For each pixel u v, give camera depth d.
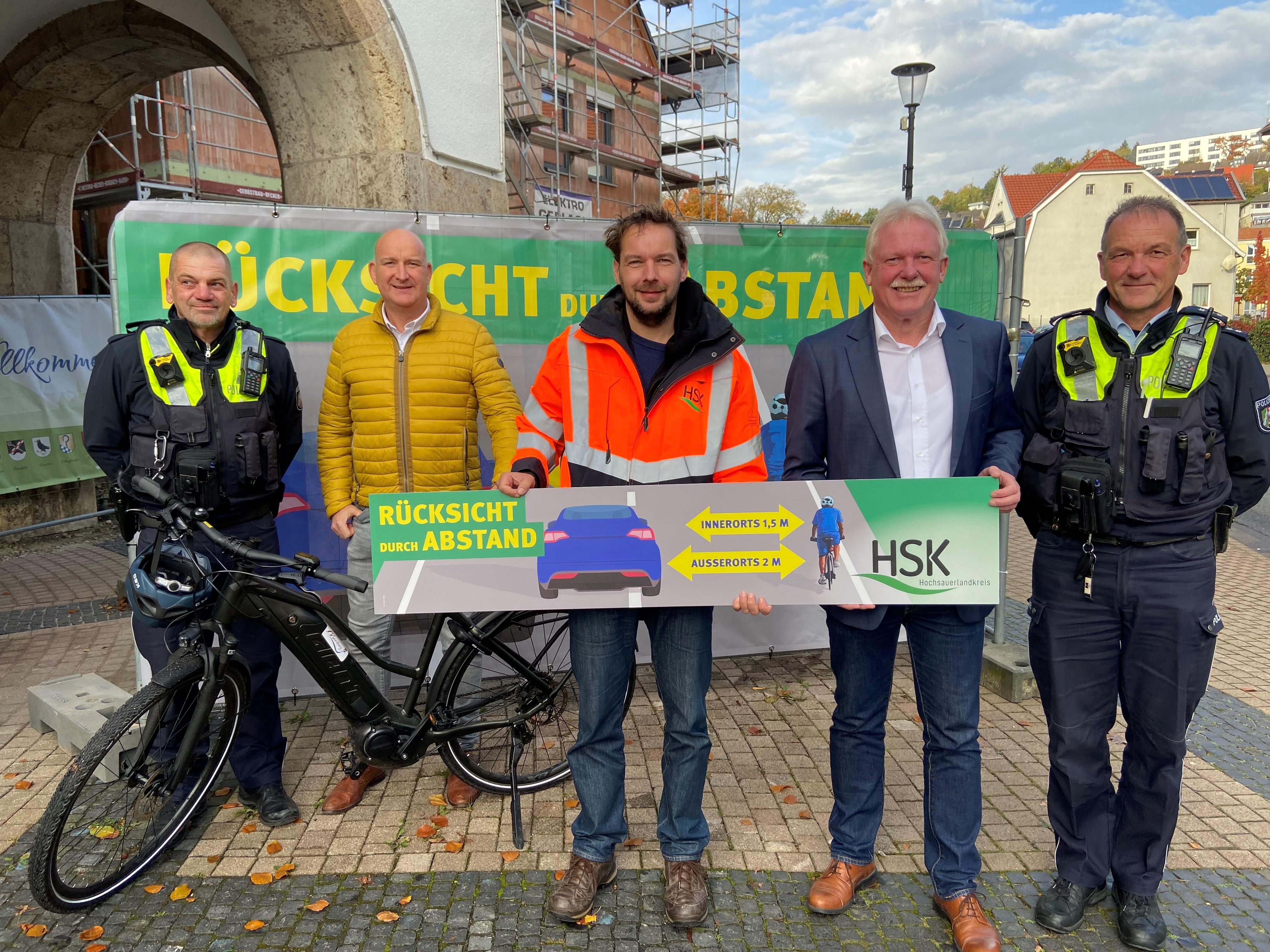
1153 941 2.26
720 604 2.34
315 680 2.72
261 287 3.62
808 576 2.31
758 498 2.30
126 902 2.49
